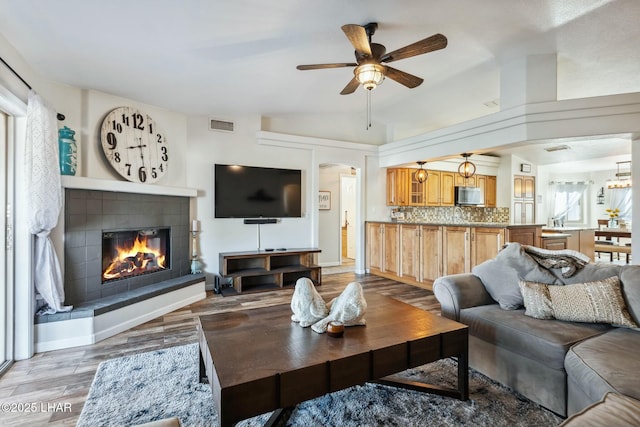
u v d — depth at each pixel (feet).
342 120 19.49
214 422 5.96
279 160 17.42
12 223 8.34
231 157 16.14
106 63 9.71
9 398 6.70
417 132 21.24
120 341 9.53
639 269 6.93
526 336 6.51
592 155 22.79
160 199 13.14
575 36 10.05
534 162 25.40
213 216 15.64
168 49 9.27
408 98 15.83
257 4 7.68
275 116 17.34
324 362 5.01
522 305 7.88
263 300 13.79
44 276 8.96
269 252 15.75
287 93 13.97
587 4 8.41
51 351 8.85
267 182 16.71
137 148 12.86
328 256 23.06
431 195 22.27
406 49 7.98
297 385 4.79
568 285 7.40
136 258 12.46
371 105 16.89
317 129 18.75
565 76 12.77
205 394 6.79
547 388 6.18
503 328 6.99
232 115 16.03
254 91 13.30
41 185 8.41
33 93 8.29
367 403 6.50
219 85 12.30
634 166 11.92
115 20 7.72
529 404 6.42
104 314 9.77
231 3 7.54
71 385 7.20
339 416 6.11
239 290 14.73
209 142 15.62
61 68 9.68
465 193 23.43
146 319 11.22
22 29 7.62
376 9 8.32
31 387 7.11
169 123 14.32
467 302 8.25
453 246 14.75
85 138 11.26
